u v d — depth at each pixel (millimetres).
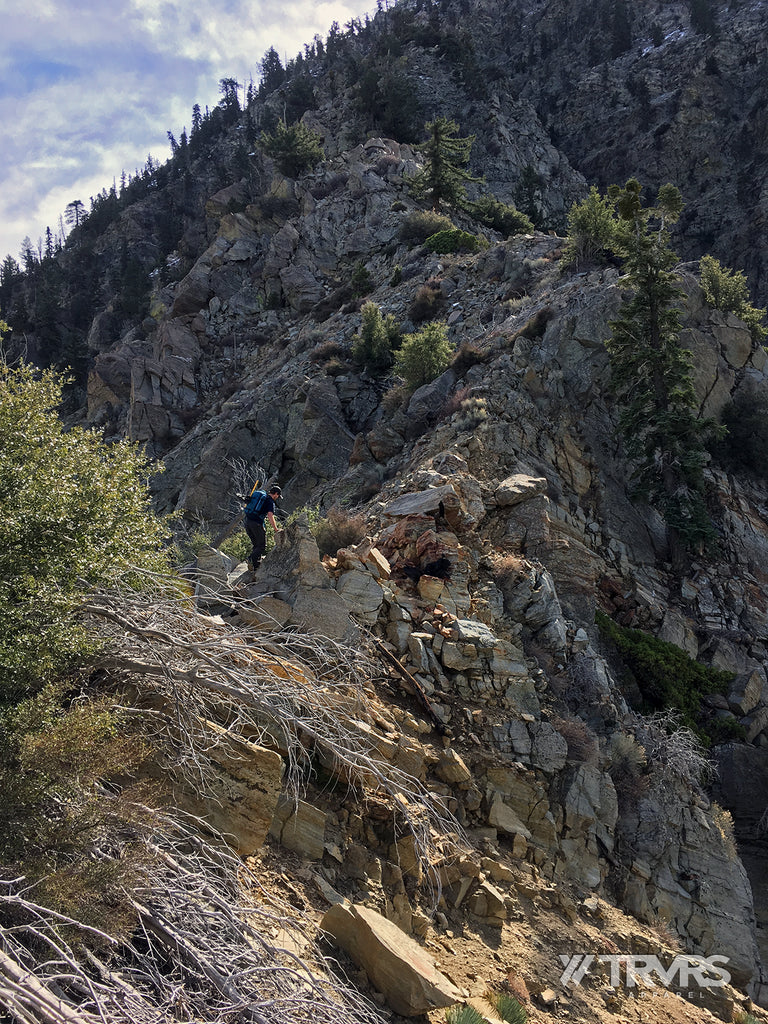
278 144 77625
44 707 6262
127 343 68688
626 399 25781
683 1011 9281
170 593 8508
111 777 6965
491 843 10172
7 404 7434
